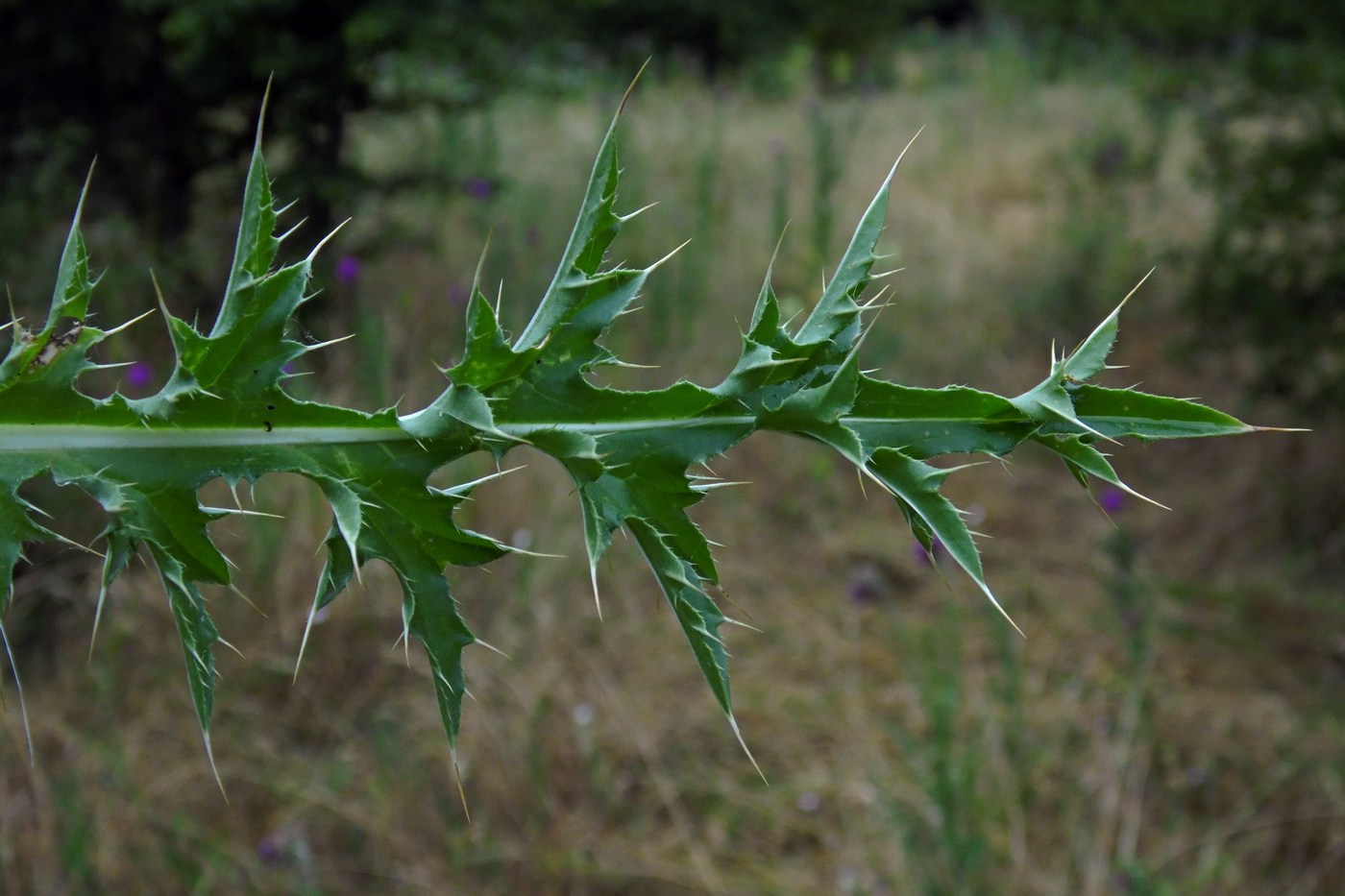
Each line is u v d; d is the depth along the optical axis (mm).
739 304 5934
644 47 13445
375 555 795
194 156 5199
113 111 5066
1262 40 5652
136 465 772
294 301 781
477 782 3479
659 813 3555
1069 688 4055
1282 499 5070
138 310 4492
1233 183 5320
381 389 3939
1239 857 3486
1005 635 3822
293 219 5098
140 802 3184
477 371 789
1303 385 5422
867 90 13445
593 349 794
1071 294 6633
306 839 3266
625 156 7551
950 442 790
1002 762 3584
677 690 4004
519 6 5633
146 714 3471
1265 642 4426
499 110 8328
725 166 8375
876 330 5906
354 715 3670
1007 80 13219
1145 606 4055
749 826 3523
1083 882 3260
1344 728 4008
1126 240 7160
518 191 6555
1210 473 5469
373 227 5641
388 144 6930
